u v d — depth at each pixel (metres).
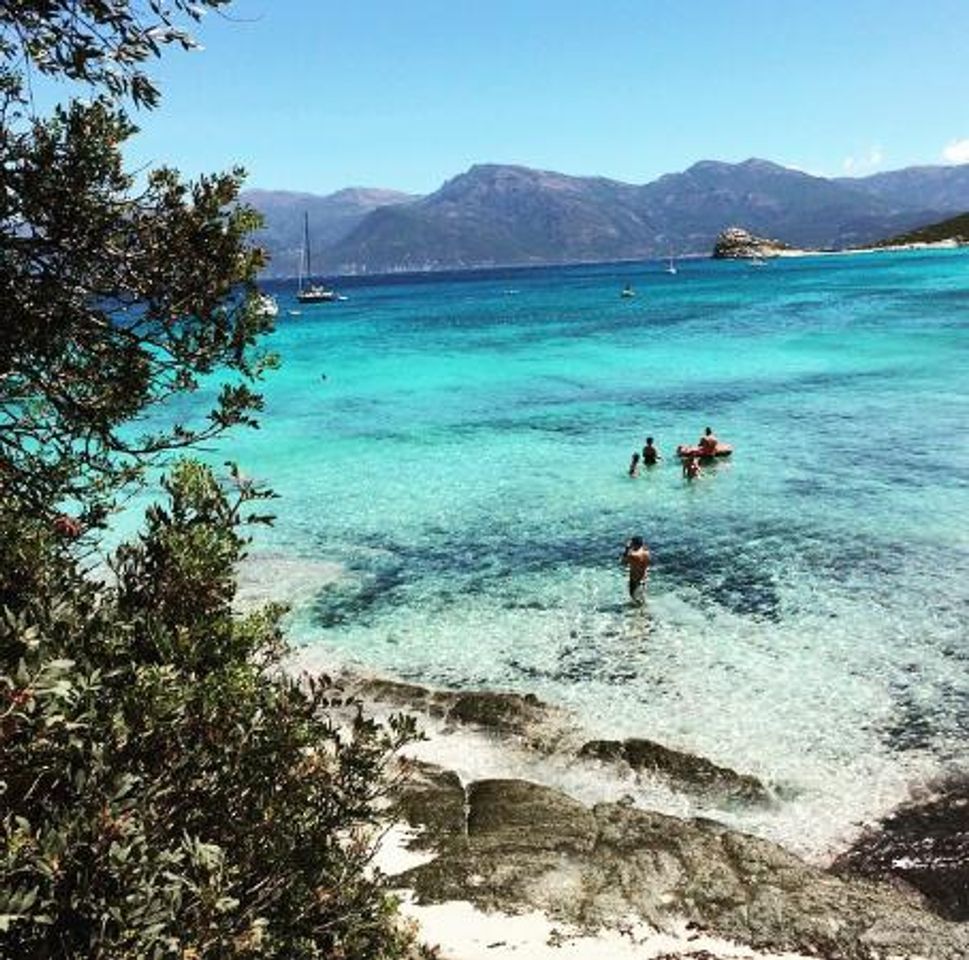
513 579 22.44
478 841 12.42
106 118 5.11
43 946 3.83
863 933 10.51
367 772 6.20
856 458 31.64
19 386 5.57
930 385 44.81
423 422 42.78
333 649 19.12
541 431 39.41
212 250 5.52
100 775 4.17
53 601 5.27
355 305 160.38
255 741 5.50
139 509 27.34
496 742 15.41
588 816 12.94
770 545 23.66
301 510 28.69
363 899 6.20
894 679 16.55
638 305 116.50
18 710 3.63
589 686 17.03
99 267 5.34
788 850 12.41
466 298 165.88
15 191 4.94
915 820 12.75
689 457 30.28
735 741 14.95
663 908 11.07
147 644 5.60
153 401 5.88
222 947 4.43
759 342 66.88
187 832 4.91
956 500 26.23
